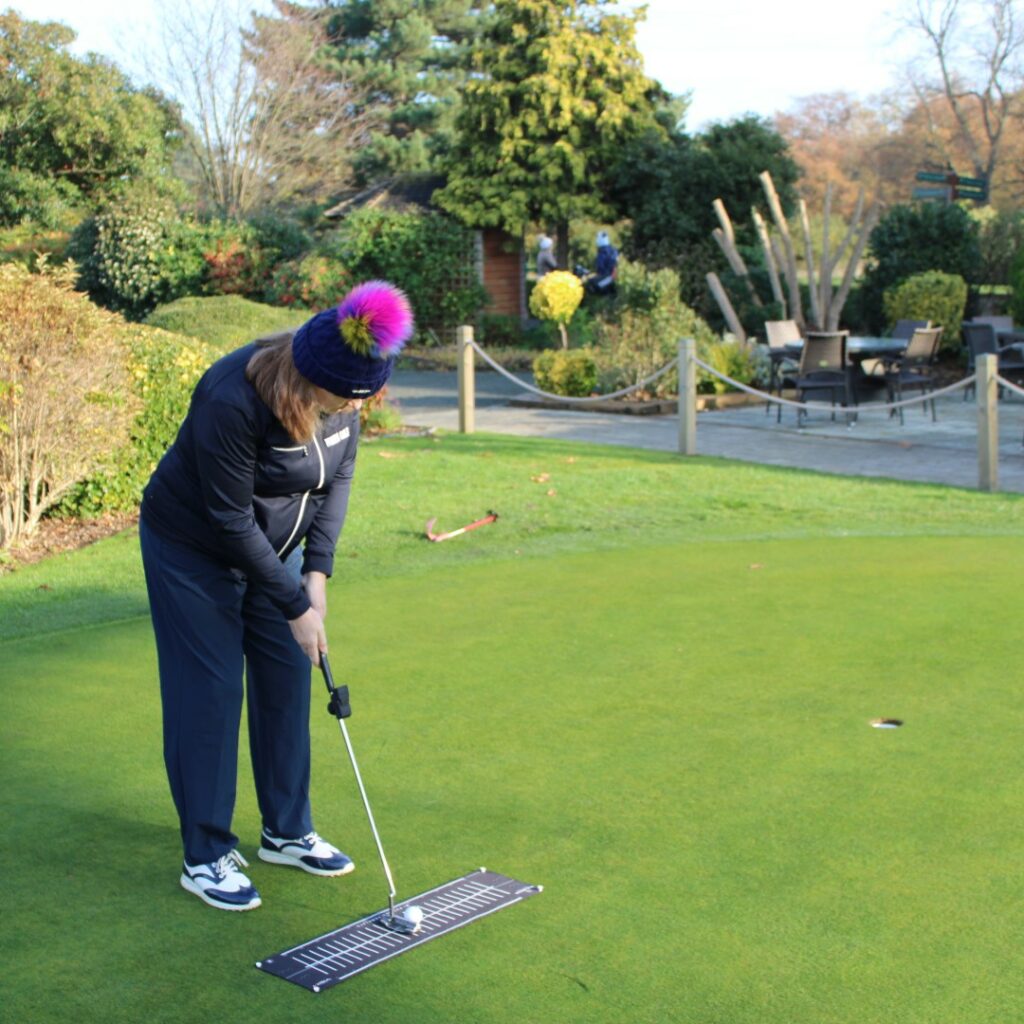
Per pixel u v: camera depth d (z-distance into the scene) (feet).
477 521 28.48
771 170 83.82
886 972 9.18
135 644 18.86
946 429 44.42
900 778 12.89
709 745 13.96
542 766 13.44
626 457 38.24
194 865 10.64
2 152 88.79
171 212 84.79
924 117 149.59
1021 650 17.37
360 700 15.80
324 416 10.28
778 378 54.44
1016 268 67.87
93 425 26.84
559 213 89.66
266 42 100.83
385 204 95.35
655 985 9.08
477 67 93.97
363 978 9.29
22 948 9.83
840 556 24.12
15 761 13.93
